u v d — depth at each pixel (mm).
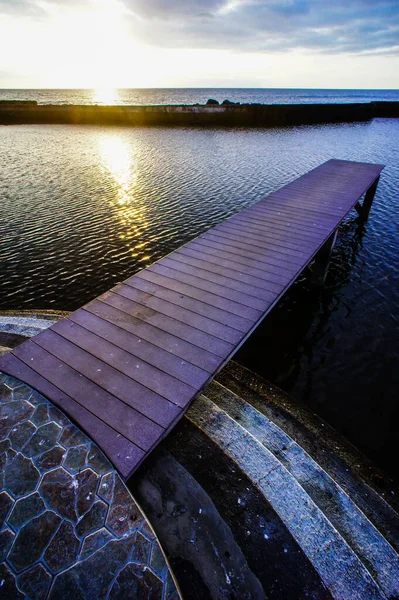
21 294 10188
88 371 4691
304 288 10859
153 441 3816
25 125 45406
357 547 3715
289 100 122062
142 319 5738
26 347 5109
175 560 3461
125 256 12375
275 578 3355
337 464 4910
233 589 3268
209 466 4391
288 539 3670
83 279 10969
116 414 4113
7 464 3719
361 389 7090
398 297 10188
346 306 9914
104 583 2891
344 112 51062
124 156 28016
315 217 10336
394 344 8344
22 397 4438
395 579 3453
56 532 3189
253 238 8945
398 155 27797
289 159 26641
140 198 18328
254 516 3863
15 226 14672
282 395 6250
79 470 3660
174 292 6520
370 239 14180
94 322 5656
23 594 2805
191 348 5098
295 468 4578
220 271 7297
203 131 40812
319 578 3373
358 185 13656
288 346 8320
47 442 3916
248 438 4848
